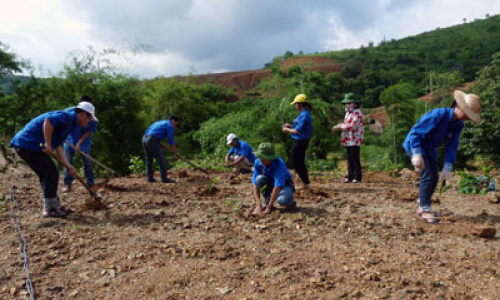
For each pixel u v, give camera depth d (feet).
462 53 357.61
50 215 13.57
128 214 14.06
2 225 12.67
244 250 10.60
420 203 12.98
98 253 10.51
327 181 21.39
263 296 8.14
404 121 102.12
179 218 13.62
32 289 8.43
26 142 12.48
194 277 9.06
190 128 111.45
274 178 14.16
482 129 45.37
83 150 18.37
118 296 8.28
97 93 62.39
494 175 21.63
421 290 8.15
